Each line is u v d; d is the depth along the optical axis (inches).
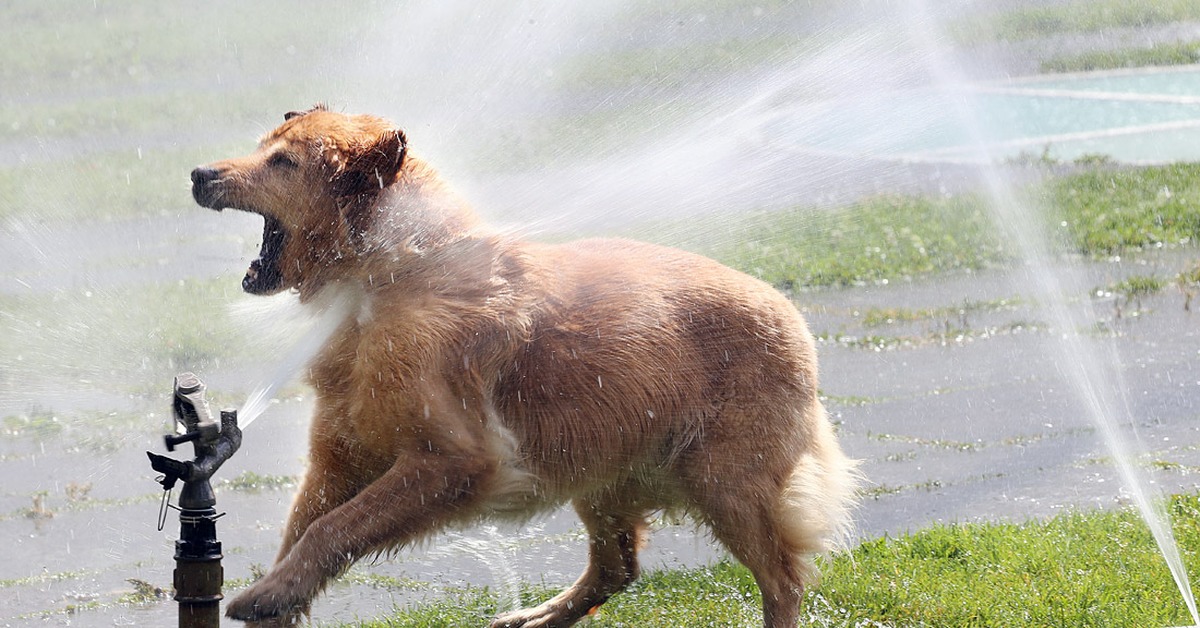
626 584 224.4
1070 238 523.8
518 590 241.1
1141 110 753.0
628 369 201.5
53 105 766.5
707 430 206.5
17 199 583.5
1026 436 331.9
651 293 207.2
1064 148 669.3
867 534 267.7
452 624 221.1
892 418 349.4
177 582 161.8
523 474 197.8
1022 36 925.2
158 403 344.2
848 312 446.9
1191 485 291.3
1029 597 221.6
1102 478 299.3
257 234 539.8
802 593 210.8
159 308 416.5
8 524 273.1
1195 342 407.5
